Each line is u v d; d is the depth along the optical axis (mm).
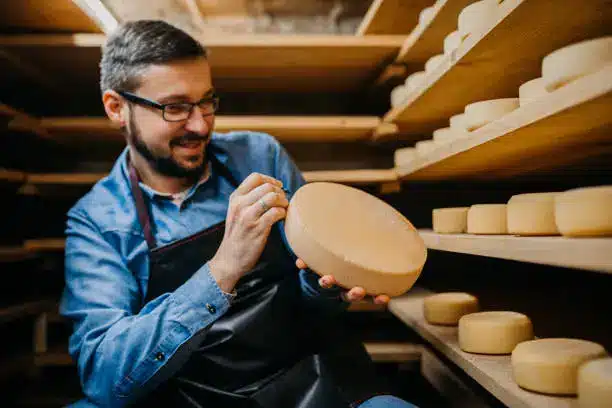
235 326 1248
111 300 1239
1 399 2111
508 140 1072
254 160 1496
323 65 2209
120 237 1336
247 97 2623
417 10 1878
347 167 2631
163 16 2410
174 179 1386
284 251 1403
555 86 871
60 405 2070
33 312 2141
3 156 2307
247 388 1242
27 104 2506
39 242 2145
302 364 1264
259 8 3002
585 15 983
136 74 1213
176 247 1301
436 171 1709
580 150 1201
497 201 2480
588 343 1044
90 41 1941
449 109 1772
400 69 2109
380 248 1087
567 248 780
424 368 2115
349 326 2525
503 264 2473
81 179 2164
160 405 1225
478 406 1523
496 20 1026
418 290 2248
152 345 1081
